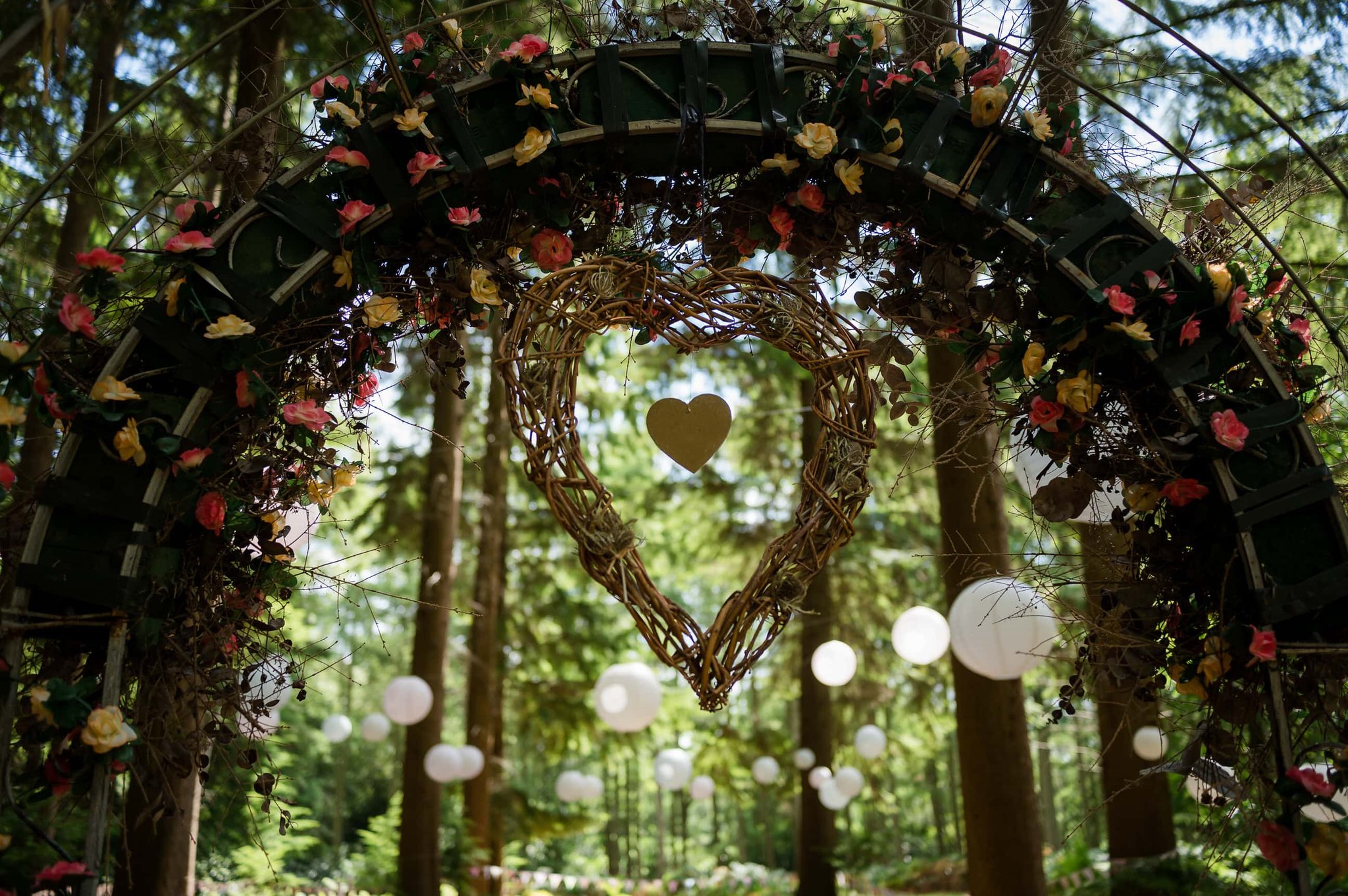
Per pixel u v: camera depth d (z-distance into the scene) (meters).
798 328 2.10
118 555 1.84
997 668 3.18
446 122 1.99
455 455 7.66
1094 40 2.84
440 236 2.05
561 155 2.02
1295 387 2.10
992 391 2.19
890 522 9.60
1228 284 1.98
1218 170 2.41
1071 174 2.05
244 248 1.95
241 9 2.13
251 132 2.10
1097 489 2.14
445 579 7.50
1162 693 2.50
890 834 15.77
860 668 9.73
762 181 2.10
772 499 9.68
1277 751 1.93
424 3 2.18
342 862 10.87
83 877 1.78
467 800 8.59
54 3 1.78
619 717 5.64
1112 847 5.41
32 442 2.91
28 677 1.93
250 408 1.98
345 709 16.28
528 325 2.03
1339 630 1.95
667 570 10.60
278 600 2.24
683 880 11.59
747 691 14.79
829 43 2.13
